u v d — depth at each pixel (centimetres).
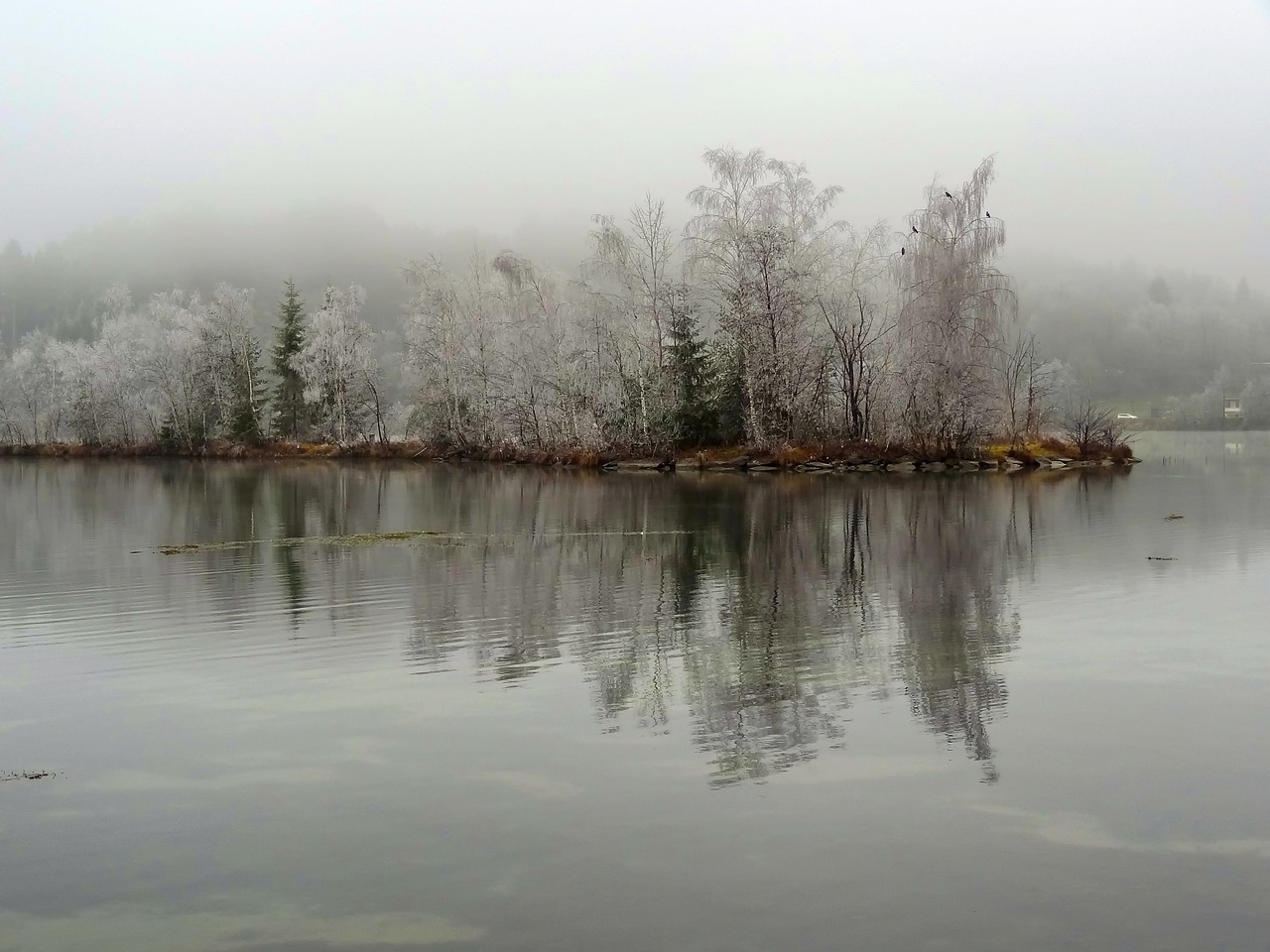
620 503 4100
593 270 7012
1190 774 945
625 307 7056
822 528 3089
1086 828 836
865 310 6569
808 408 6531
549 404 7544
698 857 795
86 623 1716
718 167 6531
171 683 1312
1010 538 2752
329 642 1545
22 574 2267
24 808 912
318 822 870
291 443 9544
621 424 7112
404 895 746
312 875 780
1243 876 758
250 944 688
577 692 1241
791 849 805
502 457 7788
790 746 1033
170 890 763
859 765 977
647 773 966
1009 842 812
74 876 787
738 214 6531
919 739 1048
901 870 771
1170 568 2178
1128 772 953
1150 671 1299
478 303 8119
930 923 701
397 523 3409
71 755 1047
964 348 6091
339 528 3269
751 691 1233
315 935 698
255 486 5391
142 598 1947
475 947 682
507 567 2323
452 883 763
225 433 9788
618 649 1474
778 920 707
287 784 953
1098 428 7256
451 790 930
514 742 1059
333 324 9156
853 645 1478
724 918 710
